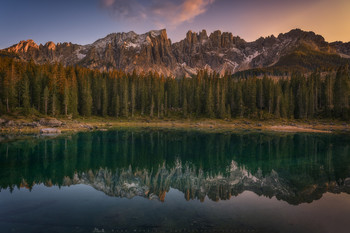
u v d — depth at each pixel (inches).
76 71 4662.9
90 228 451.2
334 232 453.4
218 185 788.0
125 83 4584.2
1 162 1097.4
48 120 2861.7
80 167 1029.8
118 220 489.1
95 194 674.8
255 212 549.6
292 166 1111.6
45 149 1453.0
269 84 4574.3
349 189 759.1
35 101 3292.3
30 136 2016.5
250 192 713.6
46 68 3969.0
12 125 2551.7
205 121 4082.2
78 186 757.9
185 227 458.9
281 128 3326.8
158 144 1819.6
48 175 885.8
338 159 1290.6
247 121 4018.2
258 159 1284.4
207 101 4375.0
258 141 2048.5
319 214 547.5
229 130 3083.2
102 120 3905.0
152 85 5009.8
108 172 950.4
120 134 2442.2
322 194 704.4
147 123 3978.8
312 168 1068.5
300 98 4207.7
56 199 627.2
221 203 608.7
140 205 585.0
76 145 1642.5
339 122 3720.5
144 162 1170.6
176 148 1647.4
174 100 4849.9
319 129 3171.8
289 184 810.8
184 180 848.3
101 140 1948.8
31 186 747.4
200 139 2166.6
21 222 479.2
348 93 4013.3
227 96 4741.6
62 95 3491.6
